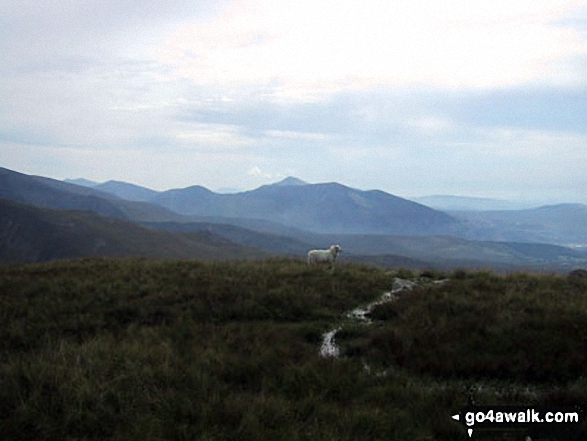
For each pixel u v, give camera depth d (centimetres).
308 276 1869
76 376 847
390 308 1437
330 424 754
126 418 752
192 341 1145
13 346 1158
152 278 1744
